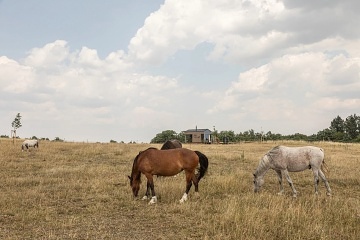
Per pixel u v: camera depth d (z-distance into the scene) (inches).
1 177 626.8
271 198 426.6
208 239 293.3
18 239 294.4
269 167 490.3
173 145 648.4
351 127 4065.0
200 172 463.8
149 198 461.1
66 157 946.7
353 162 926.4
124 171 711.7
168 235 307.9
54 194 483.5
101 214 381.4
